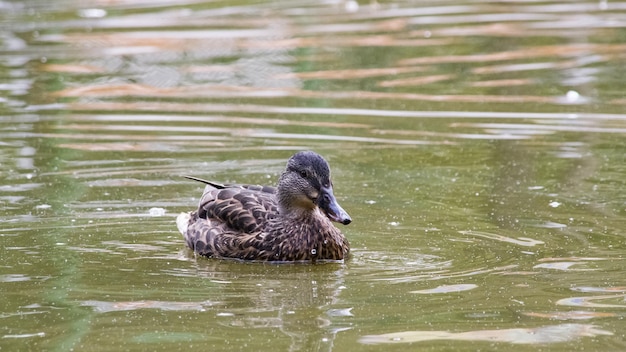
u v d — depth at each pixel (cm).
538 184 1466
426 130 1731
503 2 2742
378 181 1491
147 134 1730
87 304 1046
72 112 1864
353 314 1013
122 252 1232
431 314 1008
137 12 2678
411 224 1316
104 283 1117
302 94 1967
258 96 1958
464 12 2625
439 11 2642
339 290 1091
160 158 1605
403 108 1858
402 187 1466
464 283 1102
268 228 1238
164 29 2475
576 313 1006
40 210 1370
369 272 1155
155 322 994
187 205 1405
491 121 1772
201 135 1722
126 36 2412
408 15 2606
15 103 1909
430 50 2262
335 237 1219
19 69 2139
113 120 1812
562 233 1269
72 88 2016
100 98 1953
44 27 2500
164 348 924
